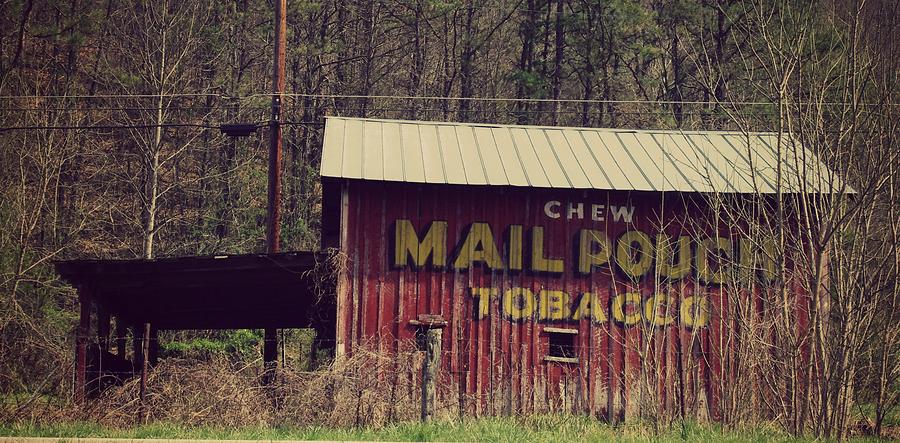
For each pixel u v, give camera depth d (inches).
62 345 1857.8
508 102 3093.0
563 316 1544.0
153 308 1771.7
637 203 1571.1
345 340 1491.1
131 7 2541.8
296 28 3134.8
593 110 3078.2
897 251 1301.7
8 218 2032.5
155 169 2393.0
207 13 2652.6
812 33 1379.2
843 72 1379.2
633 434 1157.7
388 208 1529.3
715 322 1553.9
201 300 1726.1
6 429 1110.4
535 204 1557.6
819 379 1304.1
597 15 2903.5
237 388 1264.8
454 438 1054.4
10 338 1800.0
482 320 1528.1
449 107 3127.5
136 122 2561.5
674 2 2689.5
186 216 2672.2
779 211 1339.8
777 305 1373.0
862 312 1298.0
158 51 2470.5
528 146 1653.5
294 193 3004.4
